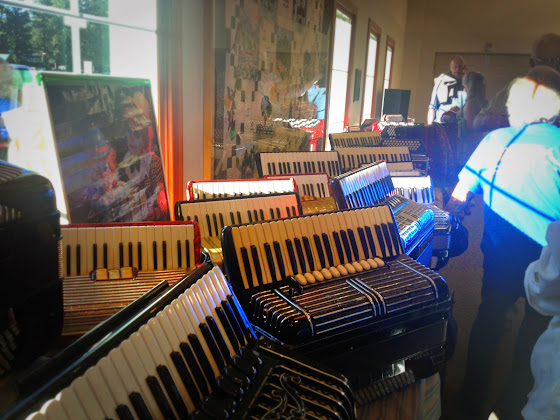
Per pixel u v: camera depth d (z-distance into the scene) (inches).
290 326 59.6
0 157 71.0
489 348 76.2
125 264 67.2
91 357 34.5
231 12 133.8
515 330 74.4
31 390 33.1
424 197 131.7
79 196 80.3
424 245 107.9
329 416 43.8
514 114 65.5
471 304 98.1
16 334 42.1
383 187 116.6
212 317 47.6
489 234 71.4
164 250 68.9
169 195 118.0
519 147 63.6
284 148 189.6
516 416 71.1
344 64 261.1
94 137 84.3
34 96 77.9
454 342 84.8
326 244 72.6
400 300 67.8
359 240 76.4
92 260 66.4
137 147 97.0
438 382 80.5
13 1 72.5
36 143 78.7
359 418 72.5
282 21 172.2
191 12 117.3
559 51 61.2
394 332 68.2
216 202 87.0
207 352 44.8
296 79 193.6
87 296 59.8
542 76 60.6
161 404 37.2
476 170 70.4
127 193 93.7
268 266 66.9
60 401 30.7
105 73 96.4
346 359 64.6
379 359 67.9
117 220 90.9
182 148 118.4
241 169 154.0
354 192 103.9
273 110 174.4
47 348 45.5
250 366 47.2
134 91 96.1
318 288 67.7
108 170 88.0
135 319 39.7
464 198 75.6
